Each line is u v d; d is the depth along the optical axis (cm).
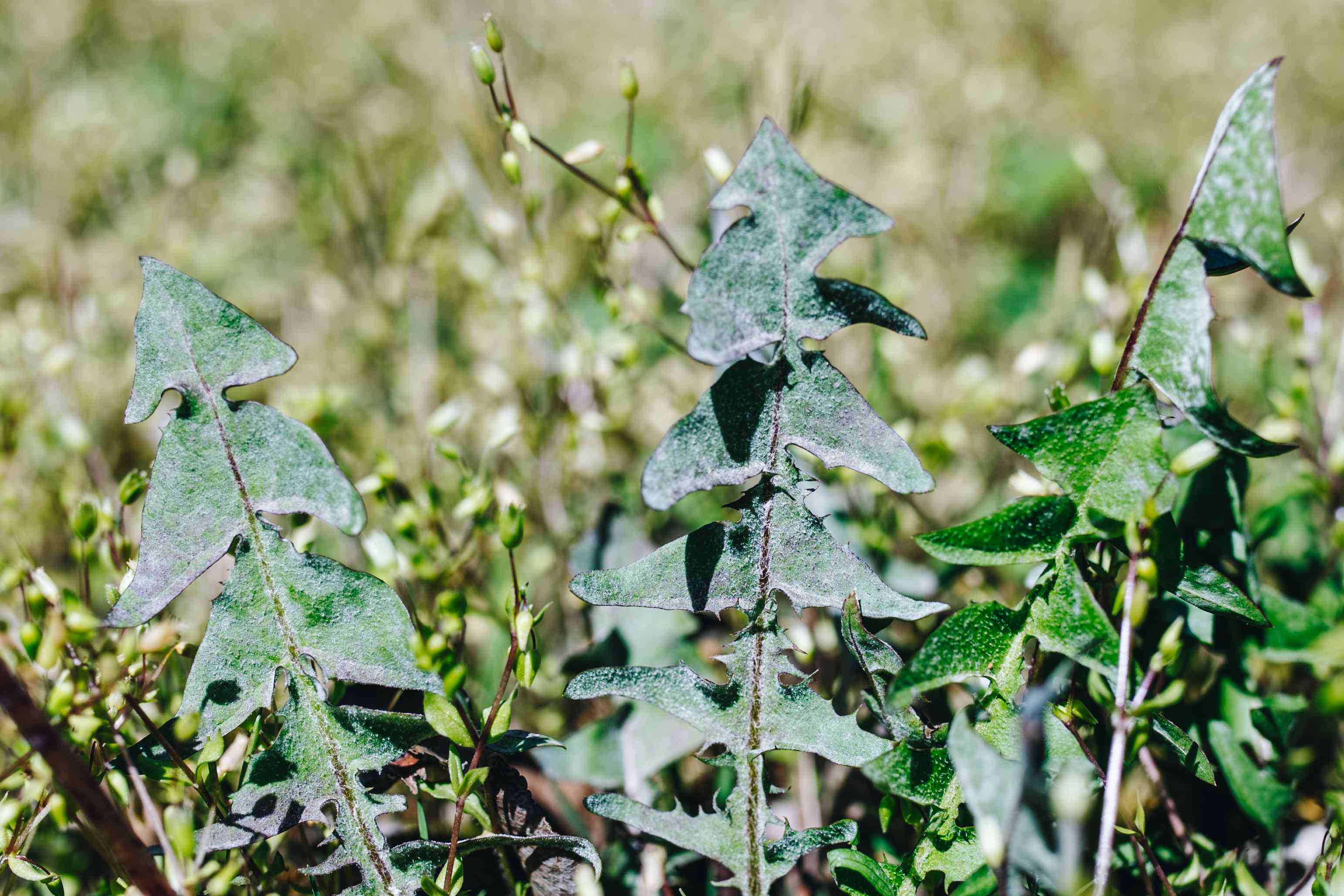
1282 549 50
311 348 73
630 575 42
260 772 42
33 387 58
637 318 53
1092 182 66
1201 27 128
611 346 54
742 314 42
